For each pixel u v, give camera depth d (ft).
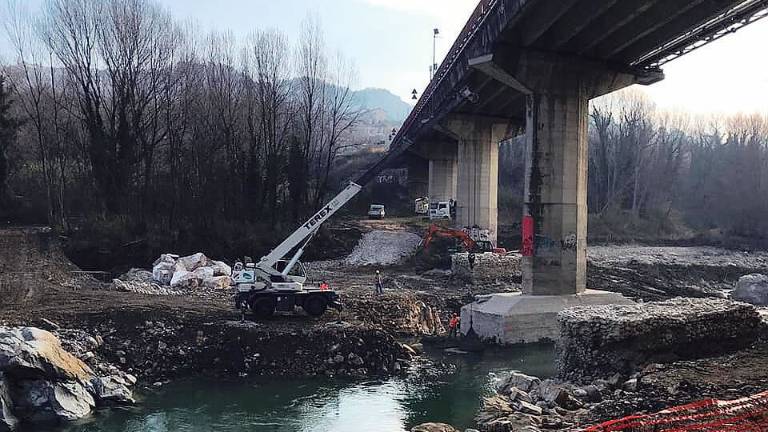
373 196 377.50
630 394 73.67
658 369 79.92
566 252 135.03
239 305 117.80
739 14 120.37
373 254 227.81
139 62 239.50
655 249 315.37
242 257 216.74
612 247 319.06
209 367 99.81
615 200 394.52
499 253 194.29
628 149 411.13
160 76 248.32
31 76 288.10
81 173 241.14
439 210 286.05
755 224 368.48
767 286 203.82
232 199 245.45
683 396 68.03
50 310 108.99
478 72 169.89
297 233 121.49
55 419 76.74
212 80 259.19
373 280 182.70
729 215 380.78
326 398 88.12
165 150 256.52
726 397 66.33
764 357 84.74
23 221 227.40
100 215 218.59
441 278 188.24
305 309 117.80
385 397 88.58
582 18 119.75
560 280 133.90
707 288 244.01
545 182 135.13
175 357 100.42
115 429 74.95
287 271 119.14
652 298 185.47
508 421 68.18
